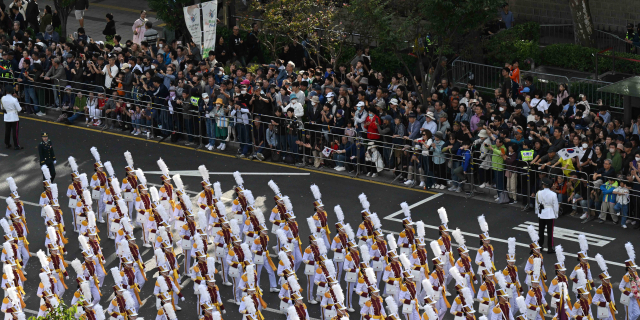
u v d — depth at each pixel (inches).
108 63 4525.1
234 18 5615.2
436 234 3309.5
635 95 3720.5
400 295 2546.8
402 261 2524.6
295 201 3639.3
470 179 3686.0
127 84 4441.4
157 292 2637.8
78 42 4889.3
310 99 4018.2
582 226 3341.5
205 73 4306.1
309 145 3959.2
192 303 2883.9
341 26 5049.2
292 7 4891.7
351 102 4035.4
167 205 3304.6
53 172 3784.5
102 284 2970.0
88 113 4554.6
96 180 3400.6
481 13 4215.1
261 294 2758.4
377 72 4685.0
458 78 4800.7
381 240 2832.2
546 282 2970.0
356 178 3892.7
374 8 4318.4
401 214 3501.5
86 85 4566.9
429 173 3727.9
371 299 2429.9
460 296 2428.6
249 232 3014.3
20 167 4010.8
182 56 4707.2
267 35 5246.1
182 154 4190.5
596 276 2965.1
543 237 3125.0
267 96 4089.6
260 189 3774.6
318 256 2765.7
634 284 2613.2
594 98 4429.1
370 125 3843.5
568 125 3523.6
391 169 3875.5
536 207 3115.2
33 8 5812.0
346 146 3929.6
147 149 4249.5
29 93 4687.5
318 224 3006.9
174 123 4313.5
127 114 4434.1
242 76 4269.2
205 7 4778.5
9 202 3068.4
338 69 4918.8
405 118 3873.0
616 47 5191.9
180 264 3144.7
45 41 5157.5
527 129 3644.2
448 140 3698.3
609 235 3255.4
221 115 4126.5
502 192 3567.9
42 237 3356.3
